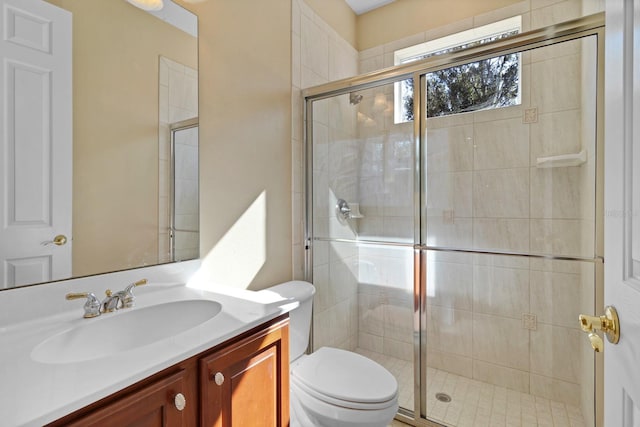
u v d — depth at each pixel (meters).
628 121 0.56
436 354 2.18
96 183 1.13
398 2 2.53
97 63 1.13
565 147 1.77
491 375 2.04
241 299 1.20
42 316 0.99
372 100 2.10
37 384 0.64
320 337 2.10
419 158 1.99
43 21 1.00
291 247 1.97
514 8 2.09
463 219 2.04
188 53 1.40
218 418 0.87
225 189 1.57
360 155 2.18
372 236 2.20
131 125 1.22
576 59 1.72
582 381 1.77
